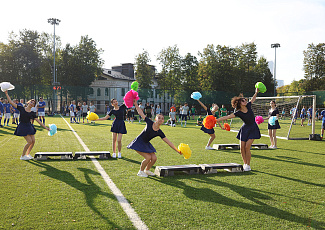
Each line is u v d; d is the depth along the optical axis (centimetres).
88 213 324
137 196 391
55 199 369
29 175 494
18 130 624
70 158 657
